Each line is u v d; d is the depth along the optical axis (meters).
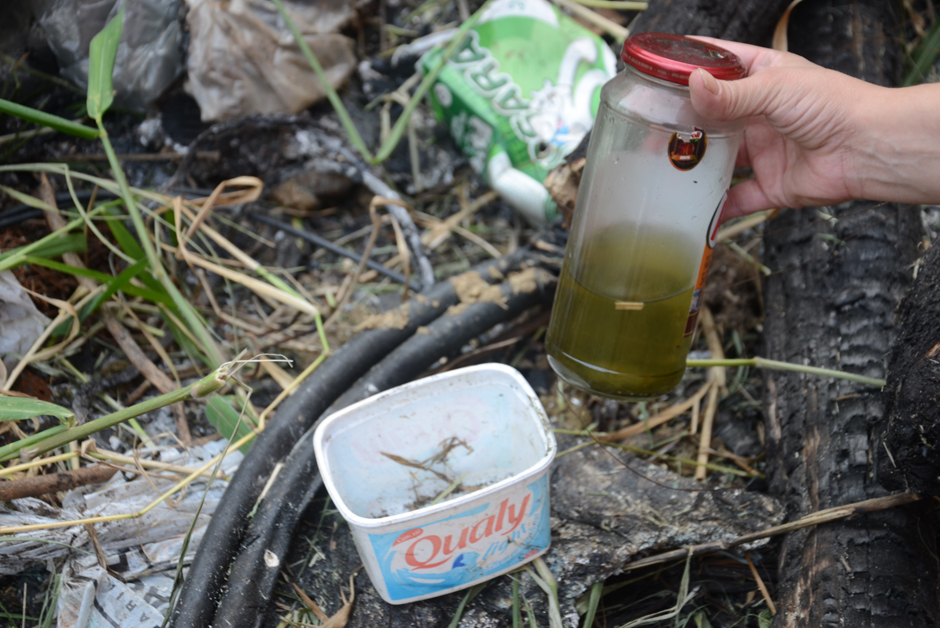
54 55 0.97
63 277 0.91
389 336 0.87
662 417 0.90
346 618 0.73
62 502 0.78
